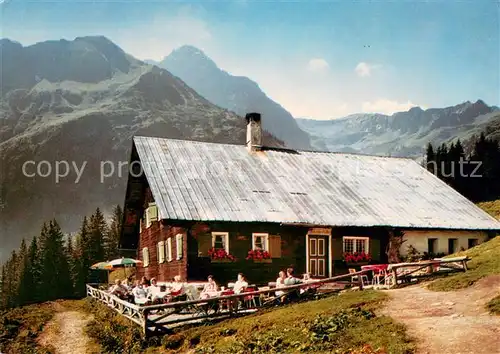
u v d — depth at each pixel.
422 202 33.97
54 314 28.95
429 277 22.95
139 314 19.88
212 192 29.00
